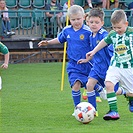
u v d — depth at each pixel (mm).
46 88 20375
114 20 12797
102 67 13672
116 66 13094
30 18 30438
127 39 12922
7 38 29875
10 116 14055
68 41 14352
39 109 15273
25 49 30328
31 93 18984
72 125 12523
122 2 34188
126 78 13133
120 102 16562
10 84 21578
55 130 11805
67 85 21281
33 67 27844
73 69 14188
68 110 15039
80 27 14219
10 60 30188
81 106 12609
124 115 13984
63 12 30078
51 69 27031
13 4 33625
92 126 12305
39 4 33844
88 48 14188
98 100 16641
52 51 30812
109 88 12961
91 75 13664
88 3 32969
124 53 12992
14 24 30578
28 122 13102
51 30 30297
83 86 14258
